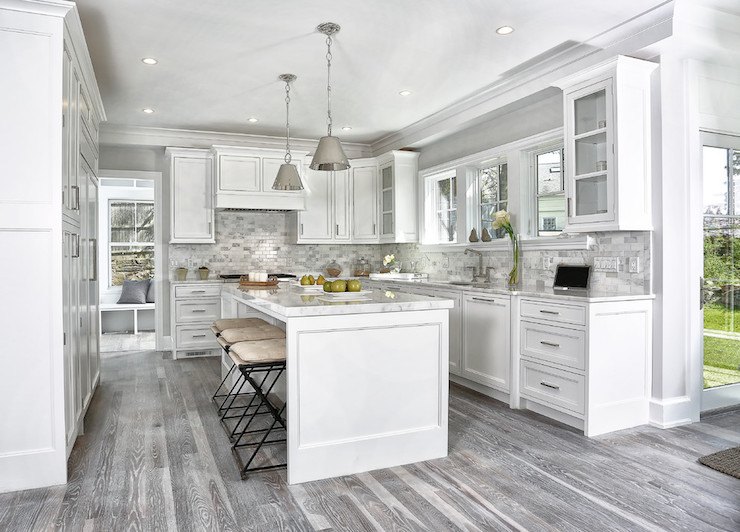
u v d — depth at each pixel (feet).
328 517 7.57
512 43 12.25
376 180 22.03
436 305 9.68
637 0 10.28
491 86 15.15
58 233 8.50
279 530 7.20
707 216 12.22
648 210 11.50
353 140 22.25
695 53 11.48
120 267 27.55
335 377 9.02
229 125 19.61
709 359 12.34
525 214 15.44
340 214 22.13
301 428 8.77
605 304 11.05
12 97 8.26
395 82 14.85
